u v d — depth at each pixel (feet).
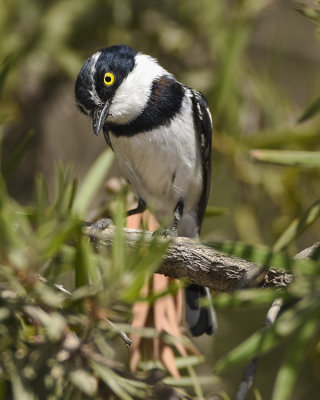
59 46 29.32
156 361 14.74
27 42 29.04
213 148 27.81
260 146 25.95
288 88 34.53
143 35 30.83
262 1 28.45
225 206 31.12
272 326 9.17
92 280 11.03
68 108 33.58
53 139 33.81
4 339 10.95
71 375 10.41
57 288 11.60
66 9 29.37
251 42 32.89
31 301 10.93
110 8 29.76
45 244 10.27
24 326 11.82
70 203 14.28
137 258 10.38
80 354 10.85
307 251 14.52
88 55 30.53
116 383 11.72
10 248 10.16
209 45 28.63
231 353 9.12
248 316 28.84
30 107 32.94
